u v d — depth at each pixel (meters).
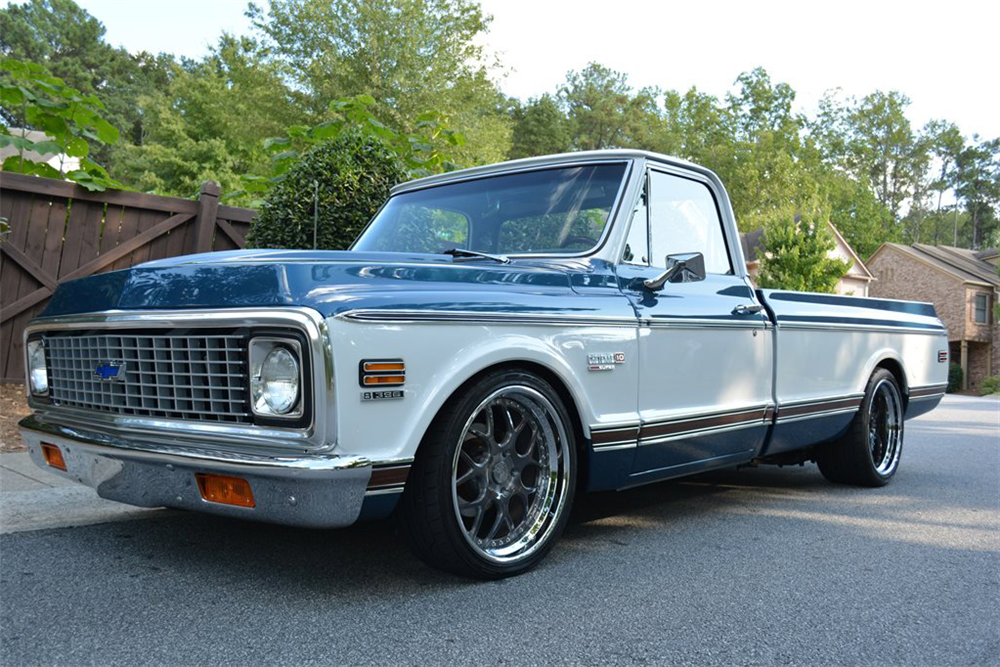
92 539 3.53
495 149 28.12
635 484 3.69
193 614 2.67
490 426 3.05
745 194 50.69
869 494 5.04
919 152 86.50
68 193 7.49
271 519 2.61
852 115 85.62
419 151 9.18
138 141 62.81
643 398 3.57
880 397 5.40
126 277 3.01
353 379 2.55
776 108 59.56
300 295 2.58
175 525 3.79
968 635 2.63
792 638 2.58
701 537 3.85
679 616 2.75
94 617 2.63
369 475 2.56
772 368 4.36
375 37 26.64
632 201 3.79
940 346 6.02
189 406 2.80
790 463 5.19
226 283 2.71
